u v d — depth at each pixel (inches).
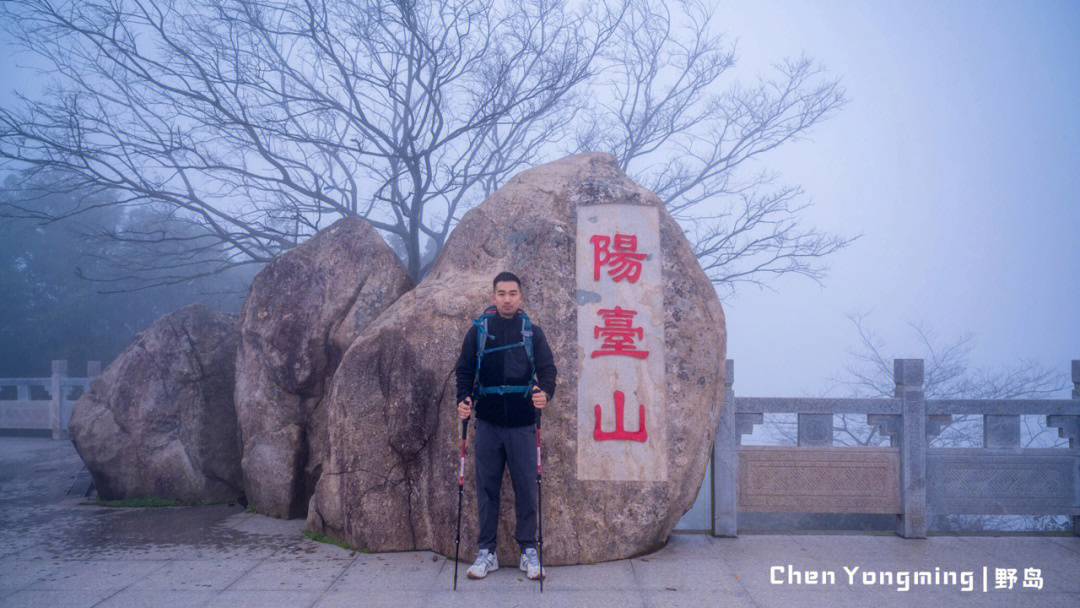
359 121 418.3
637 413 189.2
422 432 190.9
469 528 180.5
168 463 258.1
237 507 252.8
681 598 156.6
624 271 198.2
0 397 767.1
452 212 506.6
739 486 211.6
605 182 209.6
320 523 207.8
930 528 346.0
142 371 266.7
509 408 169.9
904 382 213.2
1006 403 215.2
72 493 287.9
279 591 161.2
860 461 211.9
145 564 183.3
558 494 181.5
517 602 153.3
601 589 161.8
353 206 474.0
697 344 196.2
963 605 153.9
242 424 245.9
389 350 197.2
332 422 202.7
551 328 192.5
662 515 185.8
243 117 401.4
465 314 193.6
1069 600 157.6
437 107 416.8
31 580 170.2
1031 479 215.5
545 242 200.5
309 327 236.4
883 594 160.6
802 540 206.2
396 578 169.5
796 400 213.0
